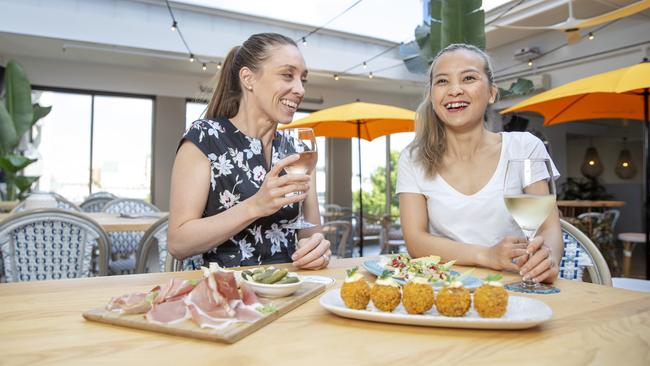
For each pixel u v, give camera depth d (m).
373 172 9.76
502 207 1.42
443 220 1.48
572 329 0.60
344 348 0.53
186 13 6.61
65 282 0.88
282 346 0.54
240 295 0.67
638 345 0.54
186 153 1.31
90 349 0.52
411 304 0.63
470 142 1.50
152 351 0.52
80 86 7.00
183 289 0.66
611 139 11.86
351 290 0.66
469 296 0.62
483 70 1.43
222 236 1.10
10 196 5.55
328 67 7.51
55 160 7.06
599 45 6.51
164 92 7.57
